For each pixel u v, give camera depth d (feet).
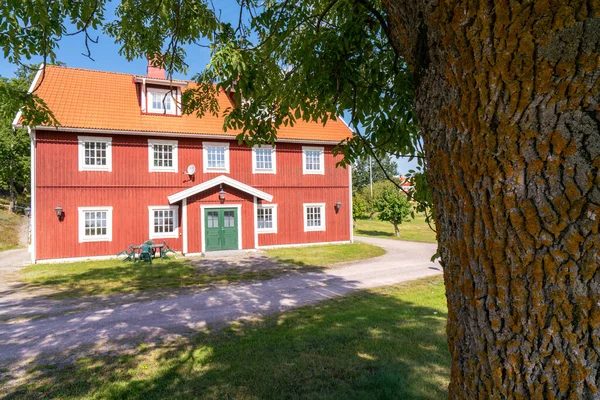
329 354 14.83
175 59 15.34
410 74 9.59
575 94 3.56
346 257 47.39
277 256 48.78
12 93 13.20
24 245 70.69
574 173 3.60
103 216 47.98
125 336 18.22
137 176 49.80
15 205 103.45
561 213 3.67
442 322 18.98
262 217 57.26
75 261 45.73
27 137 92.63
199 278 34.32
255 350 15.49
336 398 11.46
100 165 47.83
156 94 53.72
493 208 4.13
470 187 4.37
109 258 47.73
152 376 13.47
